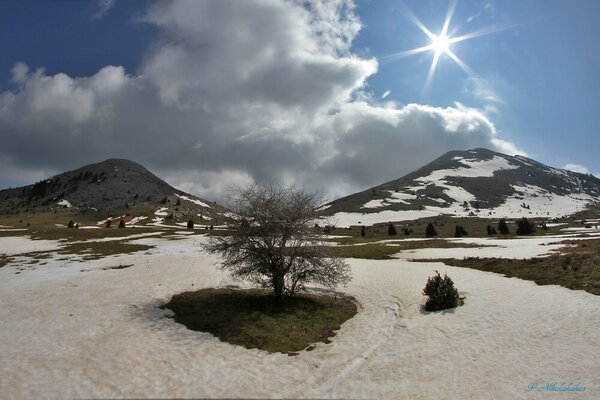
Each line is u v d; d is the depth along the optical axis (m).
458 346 15.66
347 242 70.44
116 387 11.91
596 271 24.91
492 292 23.75
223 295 24.84
